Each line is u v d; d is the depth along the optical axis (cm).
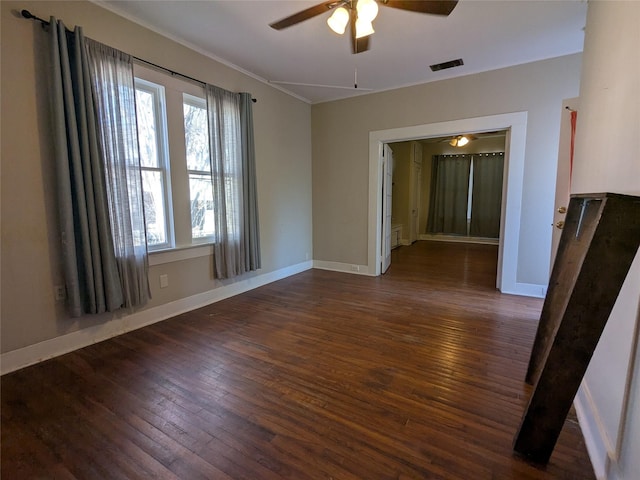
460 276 473
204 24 279
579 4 245
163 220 315
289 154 470
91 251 242
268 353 242
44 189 226
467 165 794
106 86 247
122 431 162
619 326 133
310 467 139
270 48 323
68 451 149
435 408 178
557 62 341
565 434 160
